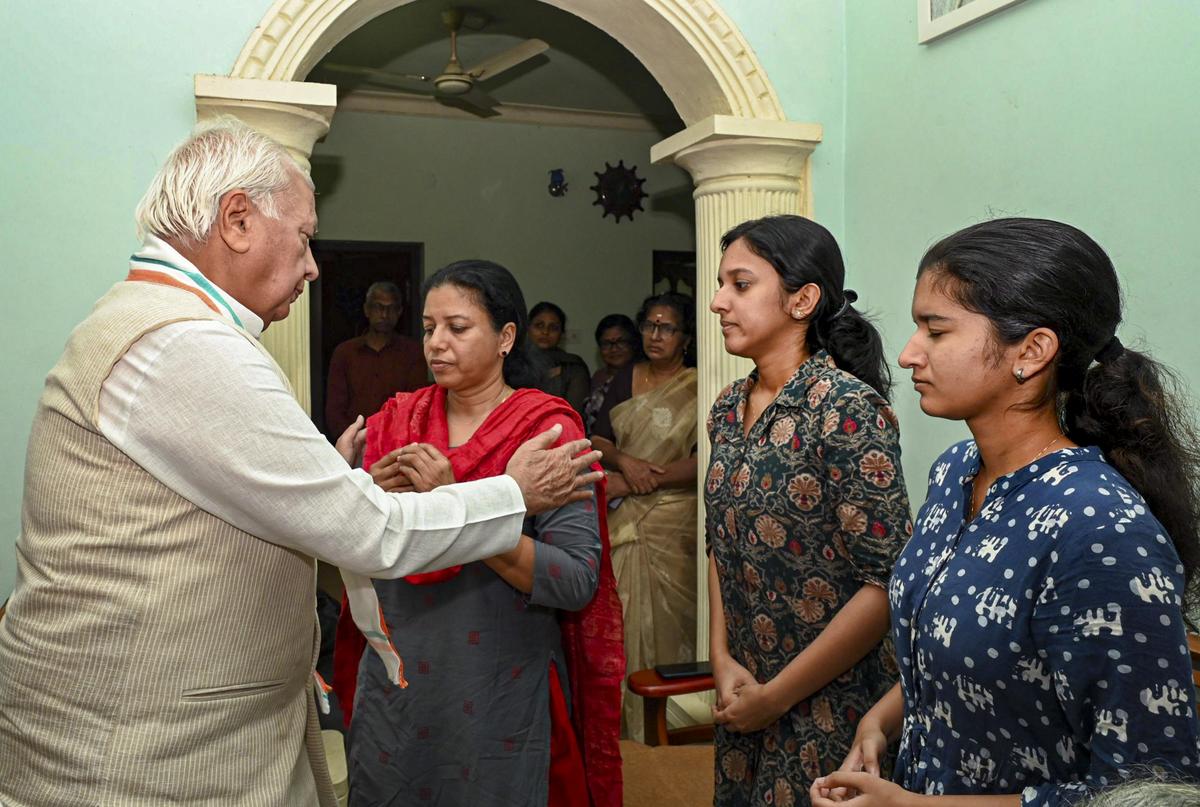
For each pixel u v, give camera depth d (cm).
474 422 182
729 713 163
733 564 172
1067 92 247
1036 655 99
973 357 104
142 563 115
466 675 169
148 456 115
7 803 119
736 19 325
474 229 711
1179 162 217
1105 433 105
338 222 686
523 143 715
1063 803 94
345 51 594
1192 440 109
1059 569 96
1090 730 96
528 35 583
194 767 117
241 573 119
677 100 351
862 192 329
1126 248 232
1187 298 216
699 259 340
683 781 208
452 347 175
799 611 161
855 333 171
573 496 151
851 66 334
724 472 172
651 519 367
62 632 115
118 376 115
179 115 274
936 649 106
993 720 104
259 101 271
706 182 335
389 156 692
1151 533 93
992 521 105
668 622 366
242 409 115
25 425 263
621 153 735
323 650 388
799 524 158
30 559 119
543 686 174
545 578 162
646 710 225
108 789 114
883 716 137
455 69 524
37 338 264
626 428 384
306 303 285
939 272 107
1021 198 263
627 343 474
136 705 115
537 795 171
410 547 128
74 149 266
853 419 152
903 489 151
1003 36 267
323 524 119
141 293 121
